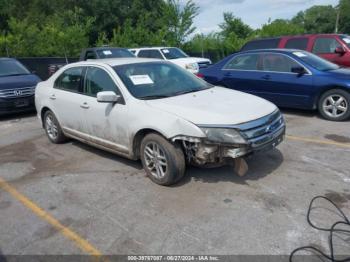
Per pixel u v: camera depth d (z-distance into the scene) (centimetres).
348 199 355
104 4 3938
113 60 504
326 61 751
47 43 2102
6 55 1905
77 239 313
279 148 516
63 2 3966
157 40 2483
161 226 324
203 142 358
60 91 555
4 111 831
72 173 466
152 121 389
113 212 355
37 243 311
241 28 3388
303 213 332
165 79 477
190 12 2588
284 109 806
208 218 332
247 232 306
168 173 390
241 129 356
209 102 407
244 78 786
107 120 454
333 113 668
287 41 1005
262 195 371
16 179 459
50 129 610
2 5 3133
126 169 466
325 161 457
